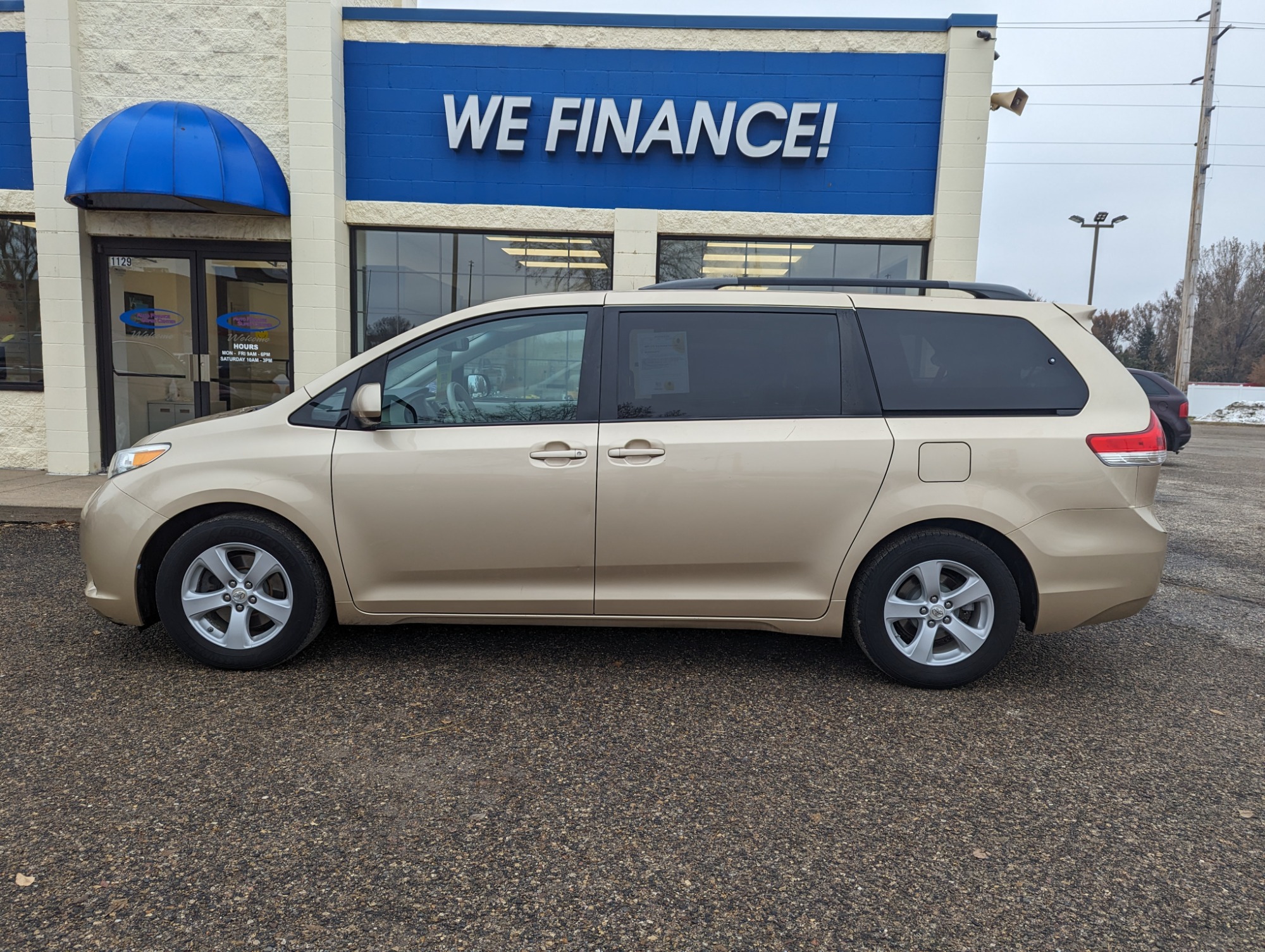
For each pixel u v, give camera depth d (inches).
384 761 118.6
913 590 148.5
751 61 344.8
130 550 147.1
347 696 141.2
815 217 351.9
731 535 145.8
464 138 352.2
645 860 96.3
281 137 345.7
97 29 341.7
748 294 152.1
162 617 147.7
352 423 148.6
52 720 129.6
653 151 352.2
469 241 362.3
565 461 145.1
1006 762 122.3
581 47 345.1
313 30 335.9
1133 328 2945.4
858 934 84.4
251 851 96.3
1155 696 150.2
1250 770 121.4
